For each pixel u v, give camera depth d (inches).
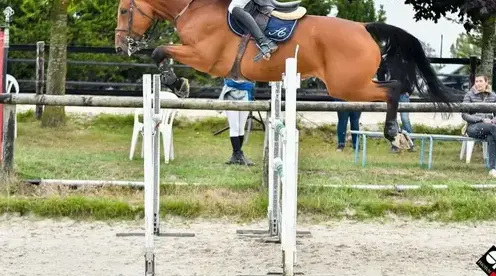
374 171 397.7
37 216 305.3
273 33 251.0
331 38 253.9
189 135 532.7
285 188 208.5
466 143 464.4
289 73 205.0
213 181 347.3
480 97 402.9
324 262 250.7
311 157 444.8
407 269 243.4
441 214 316.5
